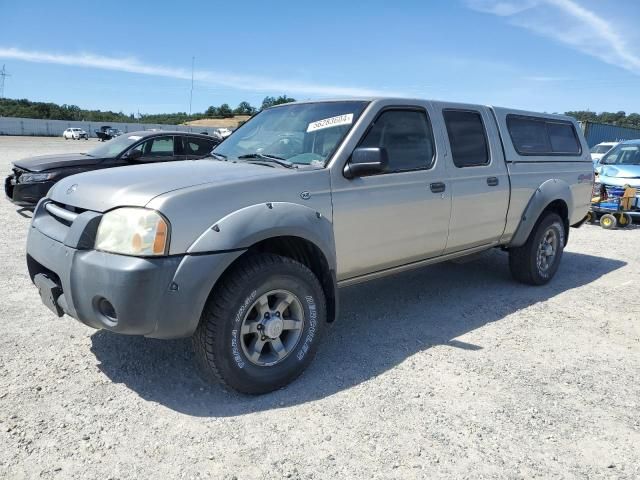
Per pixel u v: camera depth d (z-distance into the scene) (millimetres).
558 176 5852
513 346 4113
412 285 5711
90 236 2973
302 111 4348
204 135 10391
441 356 3887
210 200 3027
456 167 4617
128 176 3342
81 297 2936
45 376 3375
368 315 4758
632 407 3229
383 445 2752
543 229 5609
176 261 2855
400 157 4184
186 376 3455
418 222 4262
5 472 2451
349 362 3756
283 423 2939
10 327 4148
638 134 28594
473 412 3102
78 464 2529
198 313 2924
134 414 2984
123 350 3797
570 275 6398
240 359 3119
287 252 3596
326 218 3572
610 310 5055
